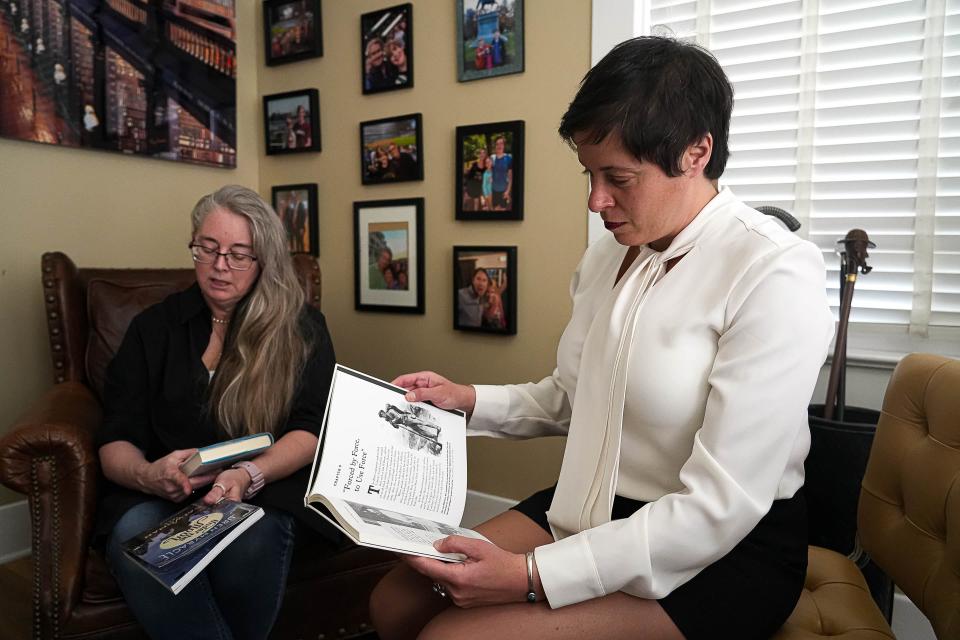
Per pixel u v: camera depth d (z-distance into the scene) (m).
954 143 1.58
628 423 0.93
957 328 1.61
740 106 1.82
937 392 0.93
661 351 0.89
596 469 0.94
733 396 0.79
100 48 2.12
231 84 2.54
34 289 2.06
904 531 0.93
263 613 1.26
